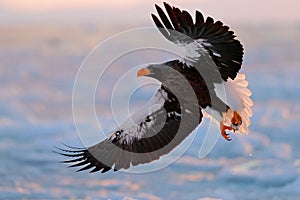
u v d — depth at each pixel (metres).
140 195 11.59
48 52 57.44
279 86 27.80
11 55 54.25
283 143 15.79
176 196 11.59
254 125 18.23
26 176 13.30
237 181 12.54
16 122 19.83
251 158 14.40
